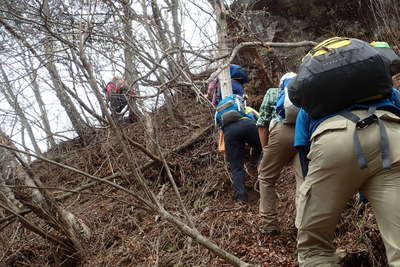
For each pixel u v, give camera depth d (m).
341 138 2.58
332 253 2.86
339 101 2.66
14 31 4.43
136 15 4.62
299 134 3.18
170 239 4.96
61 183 7.23
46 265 5.50
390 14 7.07
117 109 5.28
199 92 4.09
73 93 5.26
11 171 5.37
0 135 4.64
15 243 5.85
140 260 4.94
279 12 7.93
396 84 5.53
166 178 6.50
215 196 5.71
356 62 2.62
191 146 6.85
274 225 4.38
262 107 4.44
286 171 5.54
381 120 2.58
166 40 5.23
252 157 6.01
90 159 7.12
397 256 2.40
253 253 4.24
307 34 7.81
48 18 4.27
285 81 4.15
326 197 2.67
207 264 4.34
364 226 3.82
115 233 5.66
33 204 5.39
